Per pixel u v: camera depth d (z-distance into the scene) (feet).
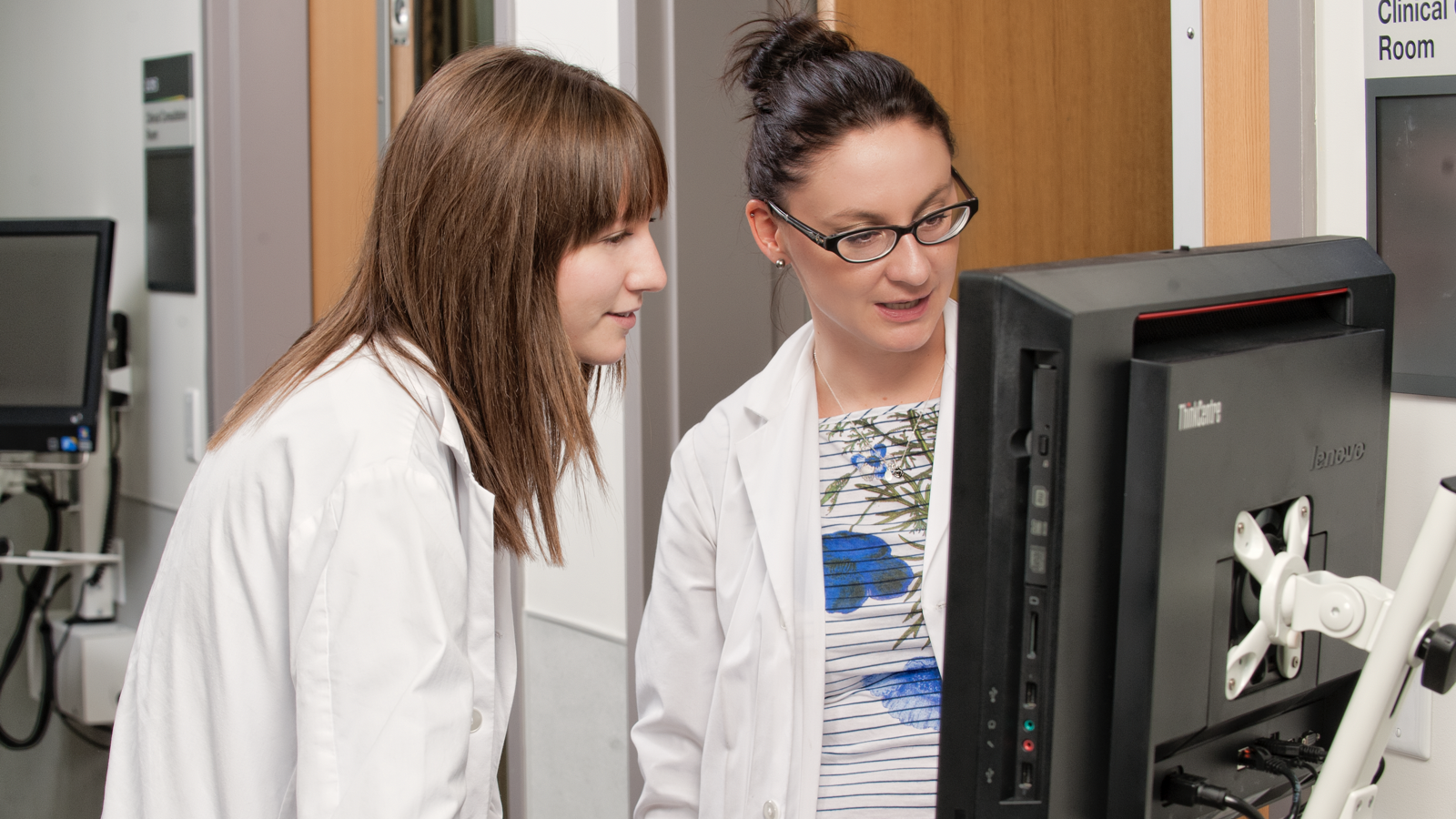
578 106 3.19
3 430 8.48
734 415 4.31
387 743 2.59
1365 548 2.93
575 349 3.46
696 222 5.76
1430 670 2.37
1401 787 4.04
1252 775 2.79
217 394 7.52
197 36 7.60
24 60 9.43
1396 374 3.95
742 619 4.03
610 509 6.26
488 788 3.18
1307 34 4.12
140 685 3.08
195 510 3.04
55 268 8.54
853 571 3.91
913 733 3.77
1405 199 3.89
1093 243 7.04
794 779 3.84
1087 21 6.86
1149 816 2.37
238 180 7.29
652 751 4.34
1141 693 2.32
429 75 7.82
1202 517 2.37
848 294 3.76
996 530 2.30
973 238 6.33
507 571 3.52
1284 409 2.57
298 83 7.43
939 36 6.09
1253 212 4.32
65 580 9.37
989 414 2.29
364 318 3.22
